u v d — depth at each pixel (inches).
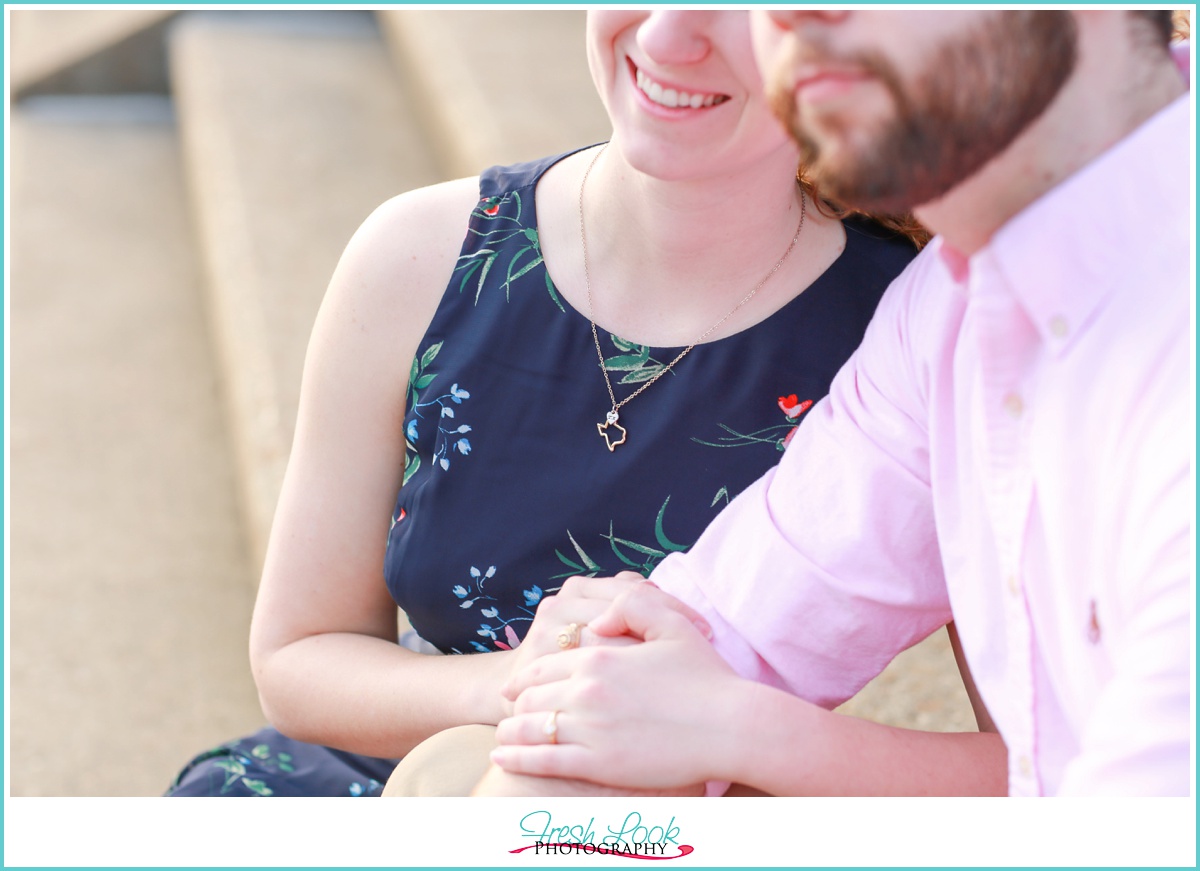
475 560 47.3
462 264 48.7
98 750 91.5
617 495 46.2
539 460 47.0
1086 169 27.9
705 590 40.1
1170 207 27.9
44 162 193.9
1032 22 25.0
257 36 201.0
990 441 32.0
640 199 45.4
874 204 27.0
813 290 46.8
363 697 47.8
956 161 26.0
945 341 35.9
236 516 119.0
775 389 46.2
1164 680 25.7
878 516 38.3
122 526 117.0
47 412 133.5
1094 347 28.8
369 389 49.5
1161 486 26.8
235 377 114.3
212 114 168.6
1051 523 30.2
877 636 38.9
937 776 36.6
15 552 112.5
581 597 40.5
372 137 164.4
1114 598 28.7
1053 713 32.2
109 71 213.6
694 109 39.4
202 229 156.1
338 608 51.5
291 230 137.3
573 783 35.3
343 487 50.4
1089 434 29.0
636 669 35.9
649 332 47.1
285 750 55.7
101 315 153.0
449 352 48.3
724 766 35.1
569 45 160.1
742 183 43.4
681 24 36.6
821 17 24.8
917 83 24.8
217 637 104.2
